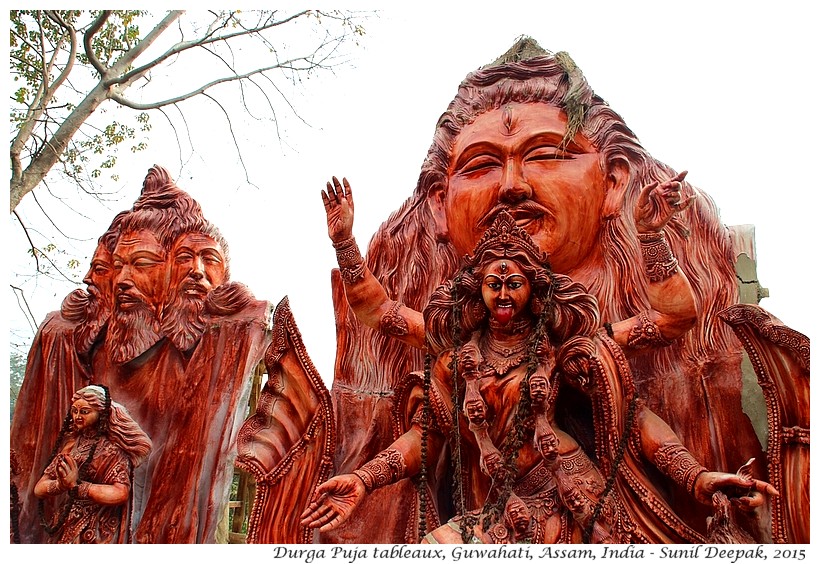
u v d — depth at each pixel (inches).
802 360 146.0
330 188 168.1
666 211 149.9
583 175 173.0
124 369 191.6
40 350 197.0
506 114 178.1
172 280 193.5
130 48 248.8
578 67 182.2
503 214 159.9
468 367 155.4
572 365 152.6
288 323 171.8
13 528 180.9
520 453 152.5
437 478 166.4
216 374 183.5
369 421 178.5
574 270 174.4
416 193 190.2
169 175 203.3
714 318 167.6
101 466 176.4
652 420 154.5
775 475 145.8
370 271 177.9
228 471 174.2
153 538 173.5
